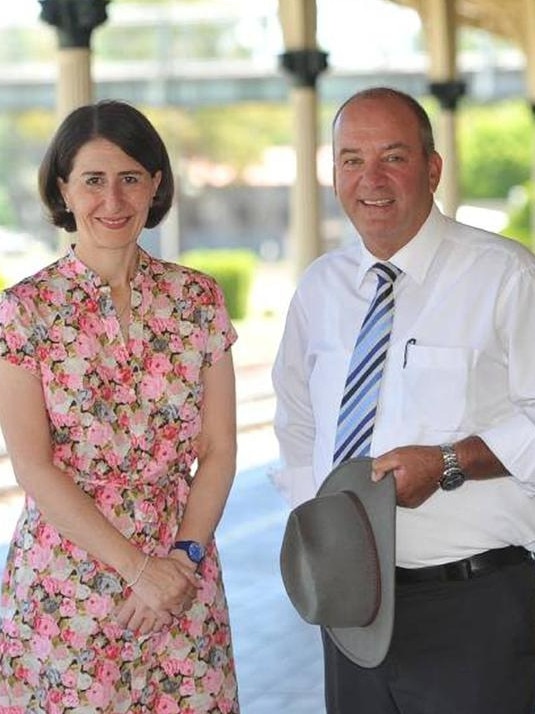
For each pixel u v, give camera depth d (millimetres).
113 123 3678
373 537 3779
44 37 59094
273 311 34406
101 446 3697
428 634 3975
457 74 27062
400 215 3934
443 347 3930
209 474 3848
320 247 20906
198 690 3811
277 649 7695
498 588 3949
